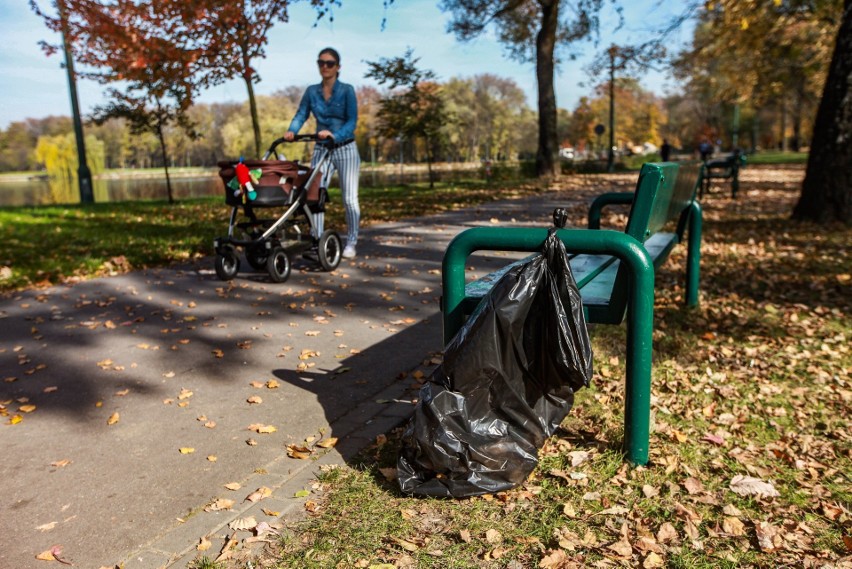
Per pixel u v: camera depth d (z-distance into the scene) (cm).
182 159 9950
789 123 7194
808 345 452
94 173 8725
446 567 210
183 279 660
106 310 548
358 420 325
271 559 215
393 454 286
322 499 252
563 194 1725
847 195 987
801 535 229
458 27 2662
